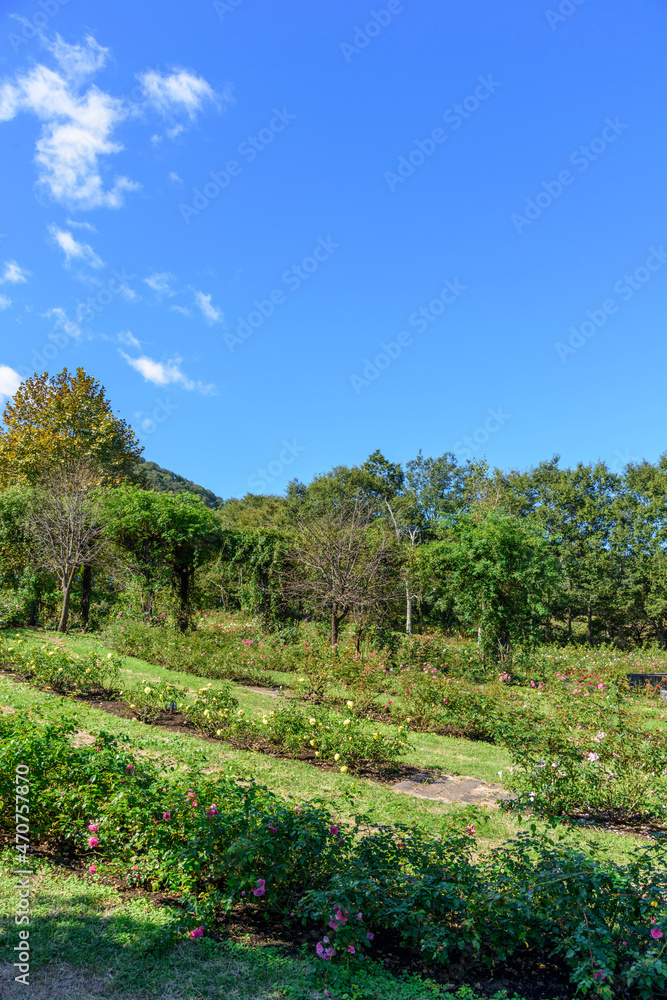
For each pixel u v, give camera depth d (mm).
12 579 17703
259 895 3316
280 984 2824
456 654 13492
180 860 3486
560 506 38938
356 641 14750
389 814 5363
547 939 3207
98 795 3951
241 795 3928
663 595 33281
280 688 10633
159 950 2992
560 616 37781
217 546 18125
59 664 8984
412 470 43938
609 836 5324
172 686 8172
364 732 8219
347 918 2998
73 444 26516
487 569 15711
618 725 6590
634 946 2898
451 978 3031
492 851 3807
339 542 15680
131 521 15953
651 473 39062
